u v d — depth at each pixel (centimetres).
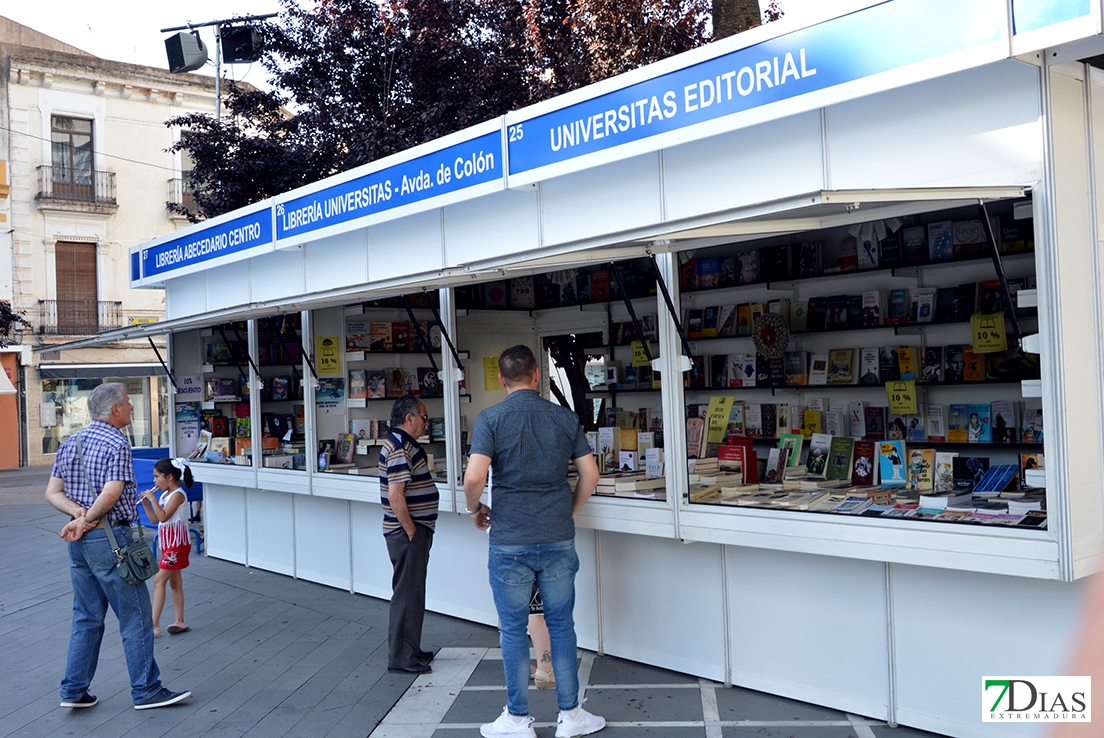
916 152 345
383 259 631
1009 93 315
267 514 775
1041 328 305
